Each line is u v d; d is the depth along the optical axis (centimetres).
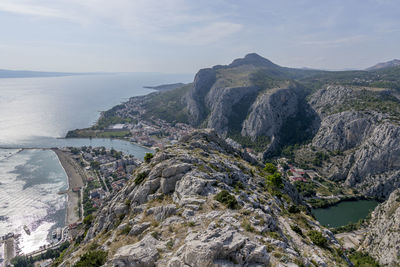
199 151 6800
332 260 3106
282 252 2494
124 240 3312
